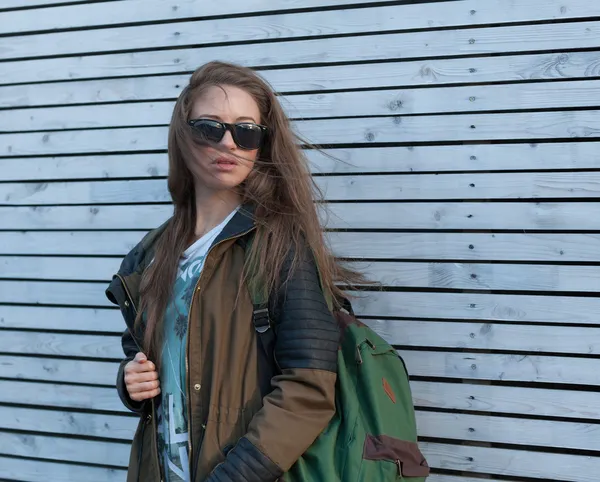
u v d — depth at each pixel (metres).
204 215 1.53
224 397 1.30
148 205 2.29
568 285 1.89
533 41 1.93
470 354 1.97
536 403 1.91
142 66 2.30
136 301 1.55
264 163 1.51
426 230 2.01
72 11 2.38
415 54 2.03
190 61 2.25
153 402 1.42
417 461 1.40
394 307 2.02
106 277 2.33
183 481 1.34
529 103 1.94
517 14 1.95
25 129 2.43
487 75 1.97
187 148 1.48
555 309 1.90
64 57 2.39
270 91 1.56
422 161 2.01
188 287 1.41
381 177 2.04
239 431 1.29
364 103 2.07
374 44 2.06
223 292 1.37
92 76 2.35
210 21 2.21
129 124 2.31
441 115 2.00
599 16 1.89
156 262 1.50
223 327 1.34
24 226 2.42
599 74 1.89
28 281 2.42
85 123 2.36
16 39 2.44
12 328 2.44
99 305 2.34
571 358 1.89
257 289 1.35
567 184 1.90
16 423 2.41
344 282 2.03
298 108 2.12
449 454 1.98
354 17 2.07
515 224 1.94
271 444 1.20
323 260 1.53
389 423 1.40
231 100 1.44
